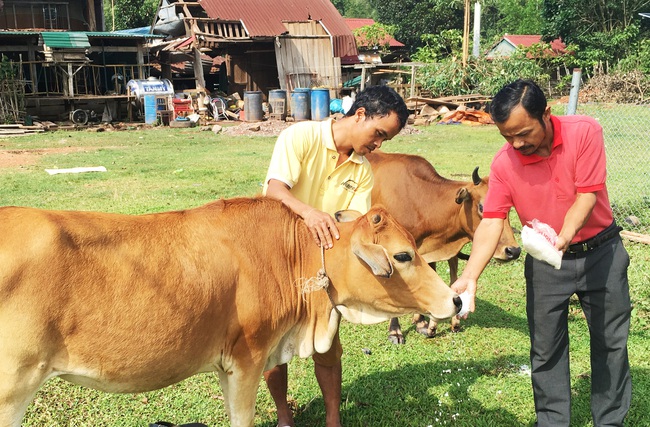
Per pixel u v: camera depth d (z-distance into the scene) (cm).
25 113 2361
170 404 424
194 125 2433
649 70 3378
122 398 430
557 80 3944
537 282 360
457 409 426
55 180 1190
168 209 938
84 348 278
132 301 283
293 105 2462
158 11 3139
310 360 494
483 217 368
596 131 333
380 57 3853
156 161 1473
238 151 1677
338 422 390
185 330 296
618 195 977
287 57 2800
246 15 2838
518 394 446
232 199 333
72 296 271
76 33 2456
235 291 310
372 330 555
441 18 5359
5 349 260
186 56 3092
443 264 725
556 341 364
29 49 2505
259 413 420
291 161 354
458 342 534
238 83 3058
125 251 287
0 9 2595
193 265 299
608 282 350
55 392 432
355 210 357
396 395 445
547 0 4256
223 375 329
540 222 349
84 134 2150
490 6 6081
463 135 2034
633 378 463
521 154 341
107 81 2919
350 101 2564
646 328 549
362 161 376
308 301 338
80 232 280
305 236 338
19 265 261
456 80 2920
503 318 584
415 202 552
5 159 1502
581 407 430
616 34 3966
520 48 3759
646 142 1307
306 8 2978
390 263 305
